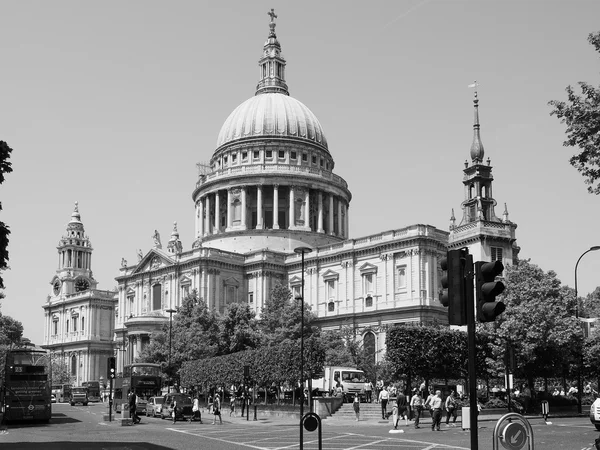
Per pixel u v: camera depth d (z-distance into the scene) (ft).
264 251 472.44
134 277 512.63
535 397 250.98
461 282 74.23
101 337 642.63
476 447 72.54
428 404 182.50
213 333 385.50
